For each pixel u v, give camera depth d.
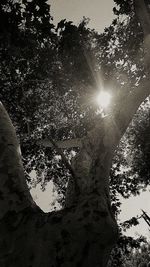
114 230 2.32
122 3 11.27
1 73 11.41
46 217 2.33
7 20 7.30
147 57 6.66
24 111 12.99
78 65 11.16
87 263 2.10
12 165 2.60
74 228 2.21
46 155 15.38
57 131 14.02
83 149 3.67
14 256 2.05
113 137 3.25
